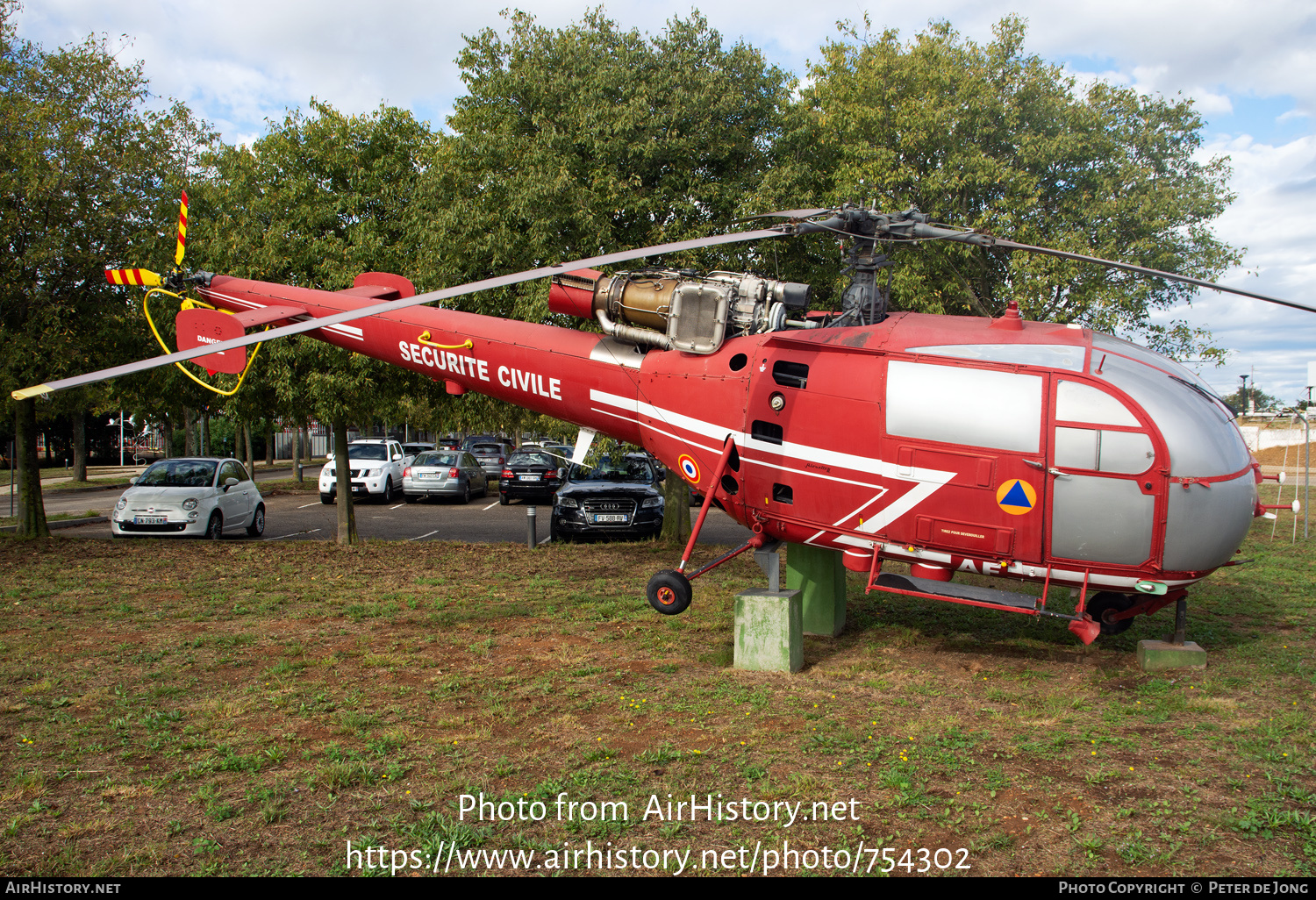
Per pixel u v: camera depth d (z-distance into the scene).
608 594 9.23
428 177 11.41
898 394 6.03
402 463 24.17
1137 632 7.60
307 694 5.75
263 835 3.76
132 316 12.96
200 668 6.40
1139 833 3.72
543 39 11.43
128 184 12.97
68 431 45.28
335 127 12.20
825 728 5.04
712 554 12.13
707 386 6.86
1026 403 5.75
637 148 10.59
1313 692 5.82
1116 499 5.58
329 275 11.55
